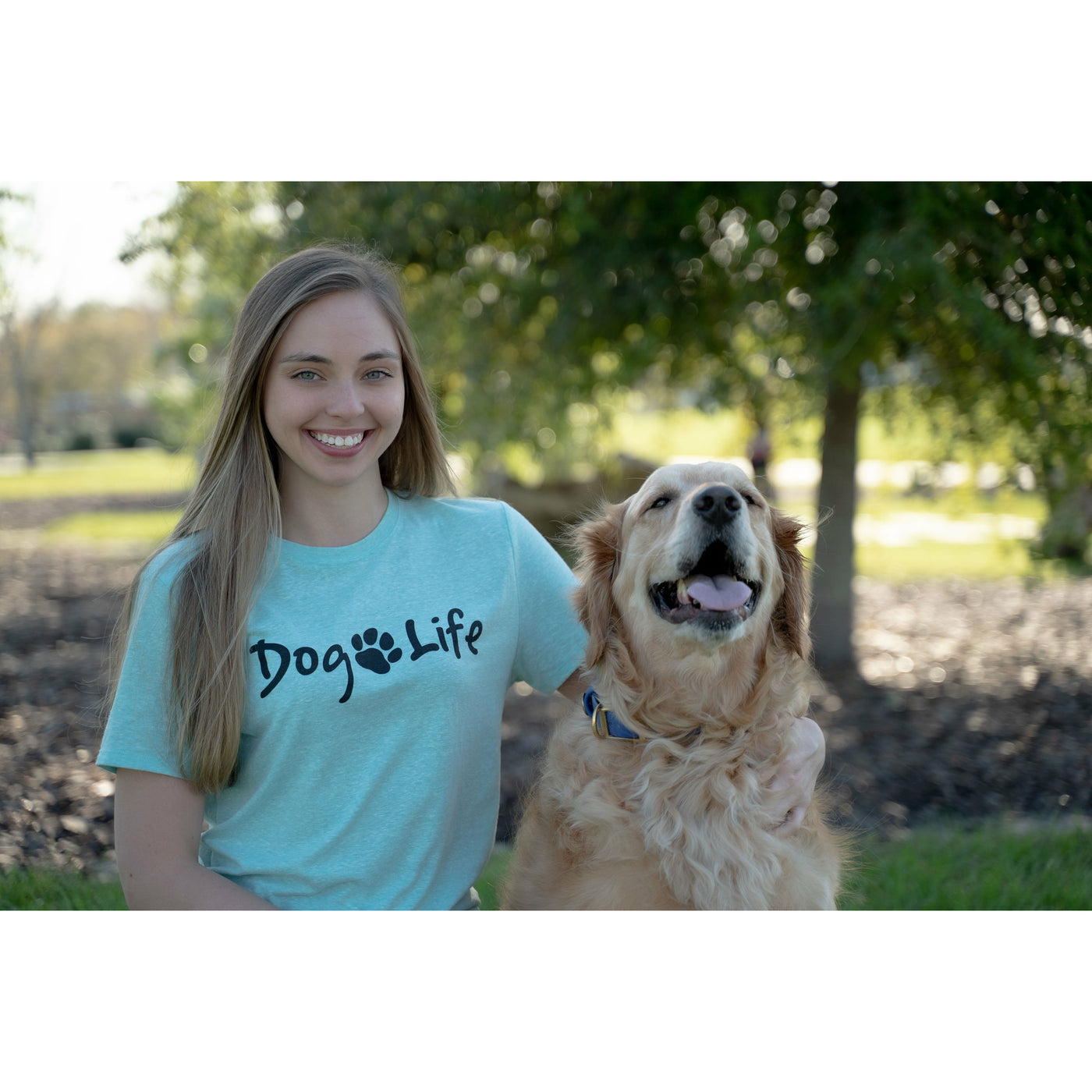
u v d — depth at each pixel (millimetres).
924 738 6215
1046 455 6195
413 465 2979
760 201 5645
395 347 2705
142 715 2506
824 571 7785
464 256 6918
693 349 7531
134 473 27516
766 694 2969
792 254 6141
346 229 6551
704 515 2836
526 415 8094
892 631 9297
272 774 2535
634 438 14531
